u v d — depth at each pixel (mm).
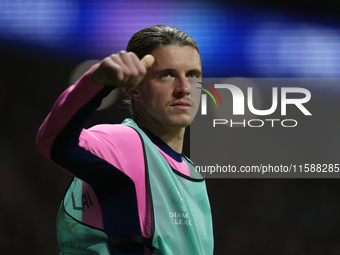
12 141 36562
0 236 31984
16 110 37469
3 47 35375
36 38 33312
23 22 32312
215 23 33281
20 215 33000
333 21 34500
